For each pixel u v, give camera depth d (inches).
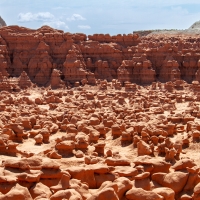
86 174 755.4
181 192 742.5
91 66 2970.0
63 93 2546.8
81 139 1069.1
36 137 1224.8
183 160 806.5
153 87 2687.0
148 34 3978.8
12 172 738.2
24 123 1433.3
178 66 2886.3
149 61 2883.9
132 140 1201.4
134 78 2881.4
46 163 749.9
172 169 820.0
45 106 2188.7
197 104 2036.2
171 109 1934.1
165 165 805.9
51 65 2913.4
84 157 959.6
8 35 3034.0
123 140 1201.4
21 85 2768.2
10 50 3024.1
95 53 3026.6
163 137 1172.5
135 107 1851.6
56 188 675.4
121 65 2878.9
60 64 2925.7
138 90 2630.4
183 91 2603.3
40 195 662.5
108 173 767.1
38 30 3102.9
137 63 2871.6
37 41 3011.8
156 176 754.8
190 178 751.7
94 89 2721.5
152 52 2955.2
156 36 3548.2
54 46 3002.0
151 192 648.4
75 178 748.0
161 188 693.9
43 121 1496.1
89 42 3053.6
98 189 692.1
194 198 705.6
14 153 1045.2
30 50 2999.5
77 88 2719.0
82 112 1786.4
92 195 609.9
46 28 3088.1
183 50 2947.8
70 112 1700.3
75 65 2834.6
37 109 1854.1
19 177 698.2
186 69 2896.2
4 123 1427.2
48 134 1254.3
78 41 3070.9
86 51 3029.0
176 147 1021.2
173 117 1520.7
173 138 1269.7
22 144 1227.9
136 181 719.1
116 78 2957.7
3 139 1089.4
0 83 2642.7
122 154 1079.0
